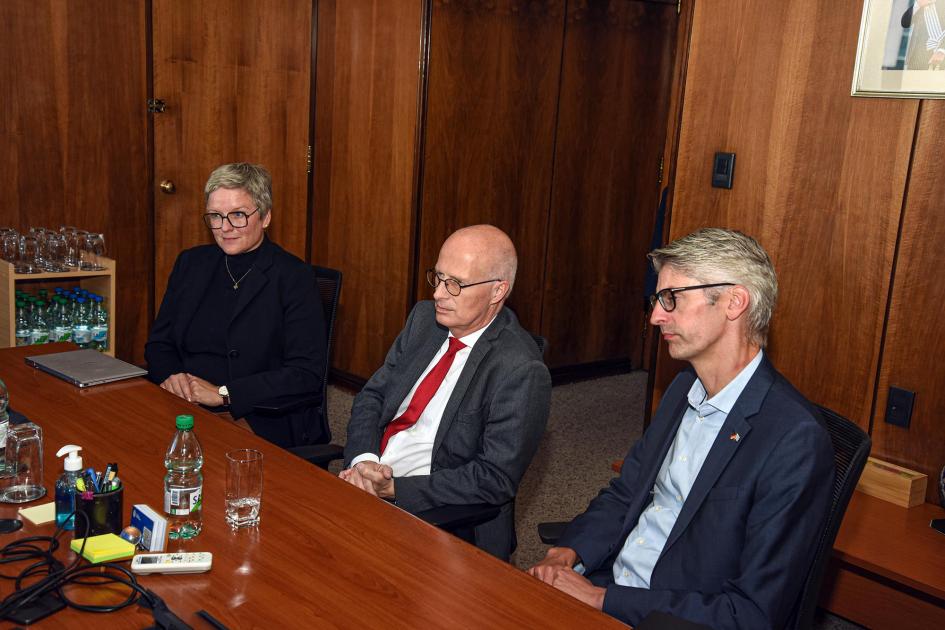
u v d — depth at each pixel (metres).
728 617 1.59
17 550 1.54
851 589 2.78
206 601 1.43
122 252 4.53
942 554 2.40
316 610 1.43
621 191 5.41
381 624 1.40
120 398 2.40
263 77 4.68
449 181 4.59
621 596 1.70
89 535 1.59
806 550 1.62
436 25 4.32
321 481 1.95
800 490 1.61
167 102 4.48
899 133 2.72
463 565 1.61
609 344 5.68
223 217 2.89
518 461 2.20
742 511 1.68
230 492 1.76
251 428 2.86
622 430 4.65
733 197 3.13
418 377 2.47
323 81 4.80
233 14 4.55
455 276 2.26
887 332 2.81
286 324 2.97
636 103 5.31
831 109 2.86
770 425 1.69
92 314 3.94
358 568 1.57
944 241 2.66
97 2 4.22
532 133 4.87
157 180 4.53
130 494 1.80
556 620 1.44
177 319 3.03
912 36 2.64
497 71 4.63
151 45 4.39
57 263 3.91
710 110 3.15
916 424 2.78
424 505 2.18
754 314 1.74
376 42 4.53
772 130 3.00
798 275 2.99
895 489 2.71
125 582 1.43
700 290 1.74
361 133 4.69
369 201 4.71
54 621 1.36
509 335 2.33
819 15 2.85
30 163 4.16
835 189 2.88
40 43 4.10
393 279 4.65
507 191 4.85
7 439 1.80
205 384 2.79
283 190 4.84
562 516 3.55
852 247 2.86
